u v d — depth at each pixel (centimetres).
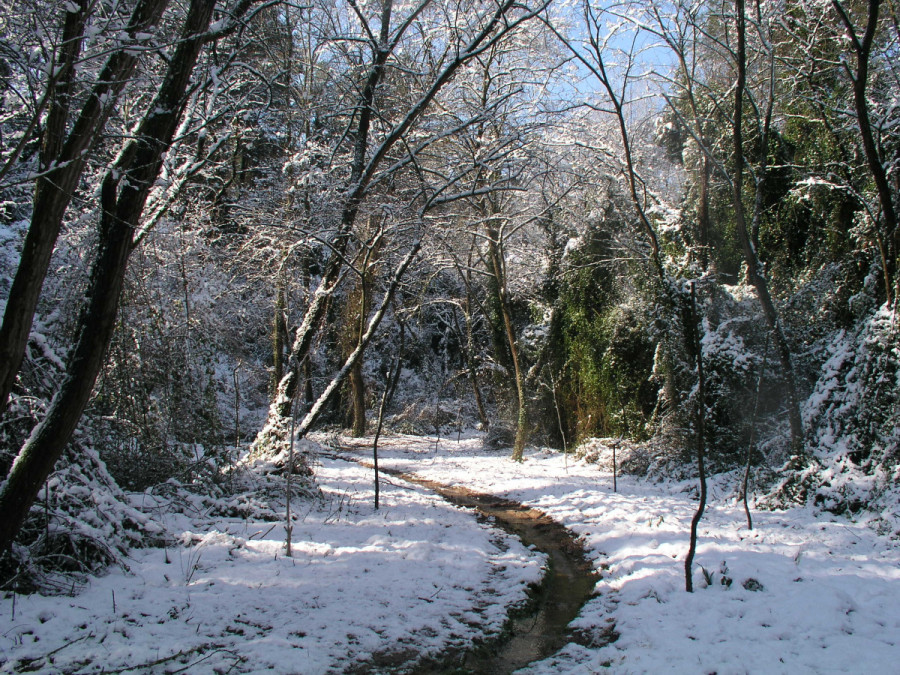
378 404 2489
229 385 1786
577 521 903
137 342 838
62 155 427
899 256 799
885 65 997
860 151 1037
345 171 1362
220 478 862
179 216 1080
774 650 445
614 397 1445
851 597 521
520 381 1622
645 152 1638
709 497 969
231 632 470
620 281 1514
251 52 1042
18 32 457
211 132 1159
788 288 1139
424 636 497
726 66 1342
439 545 738
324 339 2095
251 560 630
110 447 766
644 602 564
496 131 1427
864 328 862
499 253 1689
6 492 439
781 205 1214
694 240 1338
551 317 1711
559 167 1352
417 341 2570
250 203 1318
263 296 1697
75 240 812
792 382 881
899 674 397
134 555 607
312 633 480
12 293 418
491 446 1819
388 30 1304
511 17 1346
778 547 665
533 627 546
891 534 672
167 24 725
